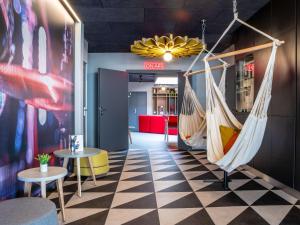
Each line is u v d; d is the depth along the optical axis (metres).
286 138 3.54
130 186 3.81
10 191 2.50
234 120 3.98
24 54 2.80
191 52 5.77
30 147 2.94
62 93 4.04
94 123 7.25
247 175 4.43
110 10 4.28
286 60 3.55
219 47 6.77
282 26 3.66
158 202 3.17
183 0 3.90
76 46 4.71
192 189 3.67
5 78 2.42
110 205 3.07
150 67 7.44
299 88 3.26
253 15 4.55
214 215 2.78
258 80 4.41
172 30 5.39
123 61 7.43
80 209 2.95
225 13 4.46
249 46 4.79
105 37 5.90
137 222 2.62
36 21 3.10
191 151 6.99
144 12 4.38
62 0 3.82
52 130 3.62
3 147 2.38
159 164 5.34
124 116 7.36
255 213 2.83
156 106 15.15
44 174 2.49
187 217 2.73
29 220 1.67
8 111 2.47
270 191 3.57
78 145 3.61
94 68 7.38
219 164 3.37
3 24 2.38
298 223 2.58
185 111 5.19
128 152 6.88
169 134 11.85
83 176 4.30
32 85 3.00
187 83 5.12
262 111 3.16
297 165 3.29
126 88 7.43
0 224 1.61
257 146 3.32
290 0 3.46
